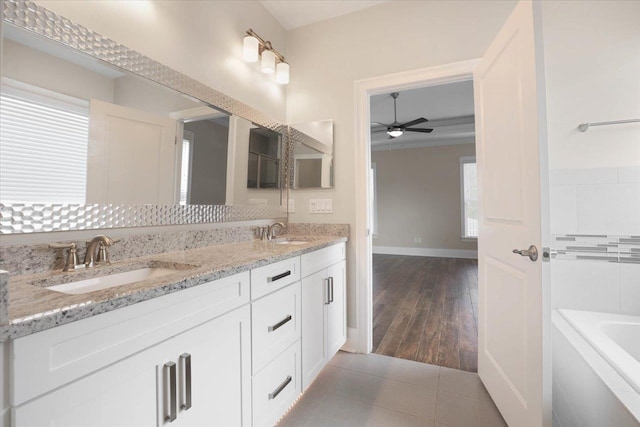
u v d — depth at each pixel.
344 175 2.33
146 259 1.30
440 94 4.30
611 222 1.78
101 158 1.22
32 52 1.01
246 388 1.18
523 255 1.25
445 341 2.43
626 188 1.76
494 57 1.59
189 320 0.93
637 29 1.74
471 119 5.45
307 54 2.50
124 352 0.75
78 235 1.15
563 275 1.85
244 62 2.08
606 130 1.79
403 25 2.18
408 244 7.09
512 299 1.41
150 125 1.42
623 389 0.99
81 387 0.66
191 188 1.64
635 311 1.75
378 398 1.69
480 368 1.84
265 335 1.30
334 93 2.39
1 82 0.94
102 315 0.70
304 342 1.63
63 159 1.10
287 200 2.52
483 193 1.77
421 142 6.79
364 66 2.29
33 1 1.02
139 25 1.39
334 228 2.31
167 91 1.50
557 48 1.84
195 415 0.95
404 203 7.14
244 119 2.05
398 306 3.31
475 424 1.49
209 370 1.00
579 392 1.26
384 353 2.24
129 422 0.76
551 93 1.85
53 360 0.61
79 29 1.15
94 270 1.08
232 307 1.11
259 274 1.27
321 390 1.77
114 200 1.27
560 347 1.51
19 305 0.64
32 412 0.58
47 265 1.04
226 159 1.89
